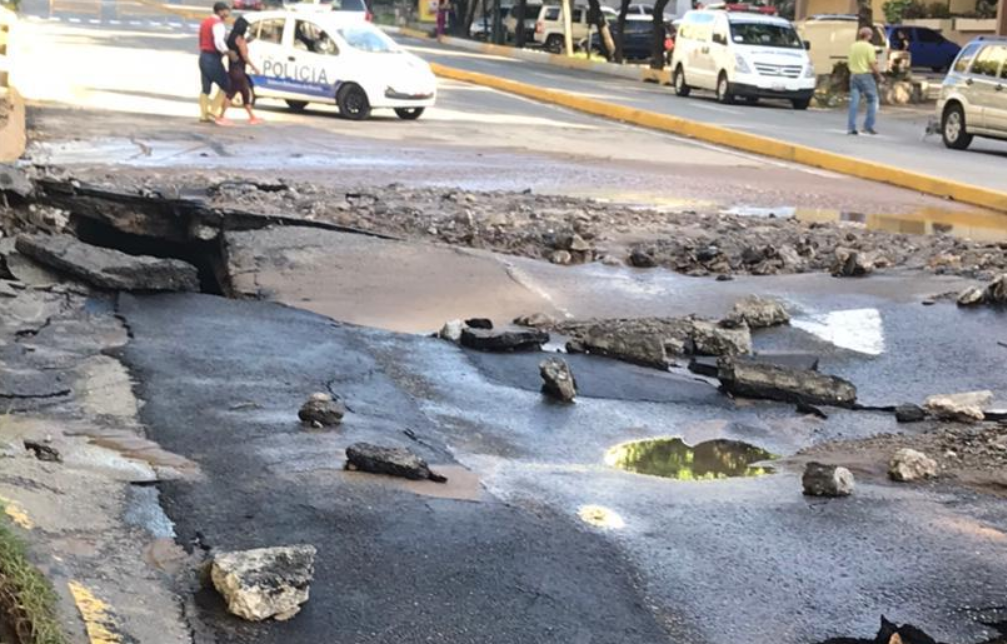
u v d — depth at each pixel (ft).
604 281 32.53
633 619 14.21
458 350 25.77
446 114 80.59
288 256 32.40
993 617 14.62
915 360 26.55
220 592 13.87
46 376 21.48
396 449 18.42
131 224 35.73
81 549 14.51
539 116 83.76
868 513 17.70
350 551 15.37
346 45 73.36
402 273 31.71
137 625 12.98
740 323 27.94
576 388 23.77
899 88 105.81
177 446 18.67
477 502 17.30
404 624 13.74
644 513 17.46
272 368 23.25
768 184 55.16
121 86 81.35
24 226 33.76
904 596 15.07
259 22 75.36
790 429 22.21
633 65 137.39
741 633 14.07
